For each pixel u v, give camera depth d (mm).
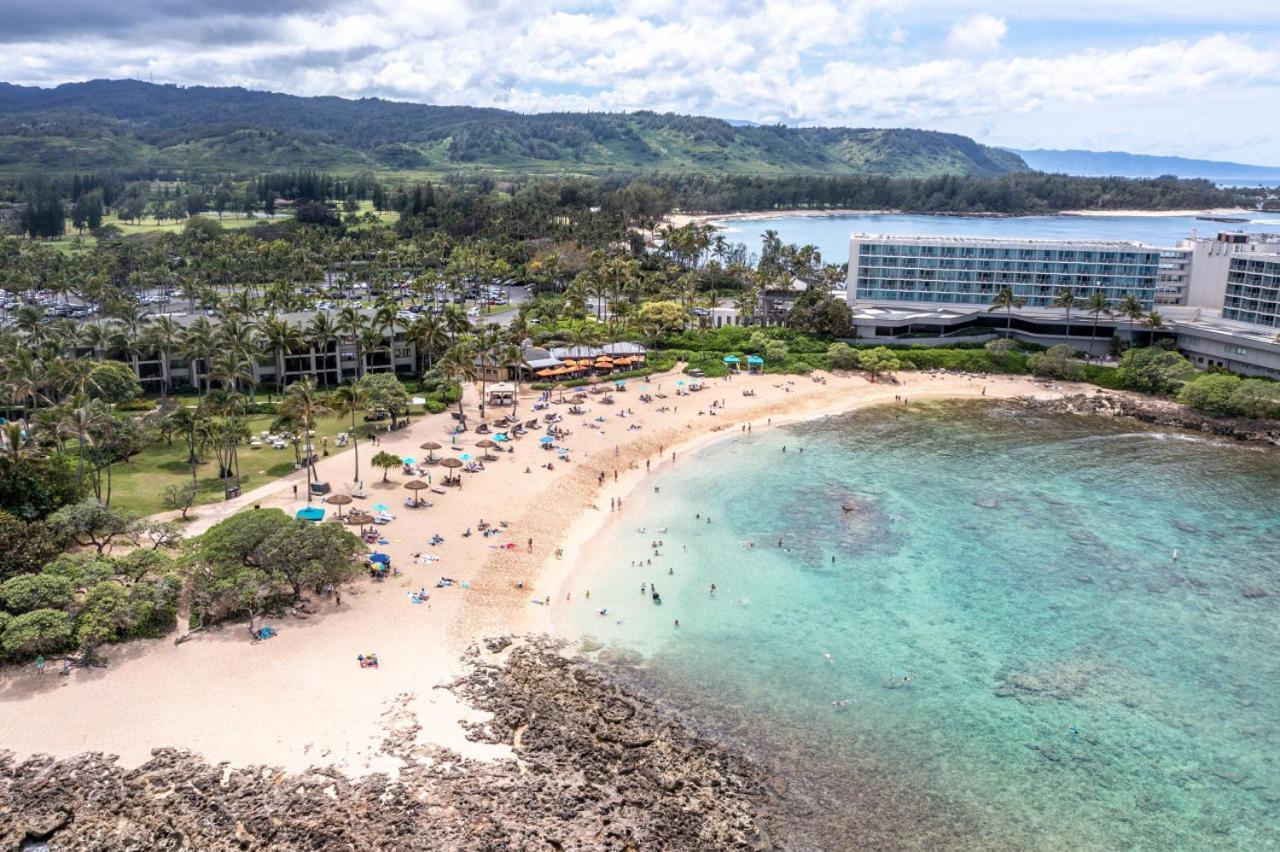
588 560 114625
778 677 88812
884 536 124500
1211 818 70375
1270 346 194375
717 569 113125
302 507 120688
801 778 74062
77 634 82812
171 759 70375
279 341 170500
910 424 181250
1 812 64500
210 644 86938
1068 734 80688
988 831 68562
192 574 91875
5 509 104562
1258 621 101750
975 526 128375
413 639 90688
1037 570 114312
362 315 191250
